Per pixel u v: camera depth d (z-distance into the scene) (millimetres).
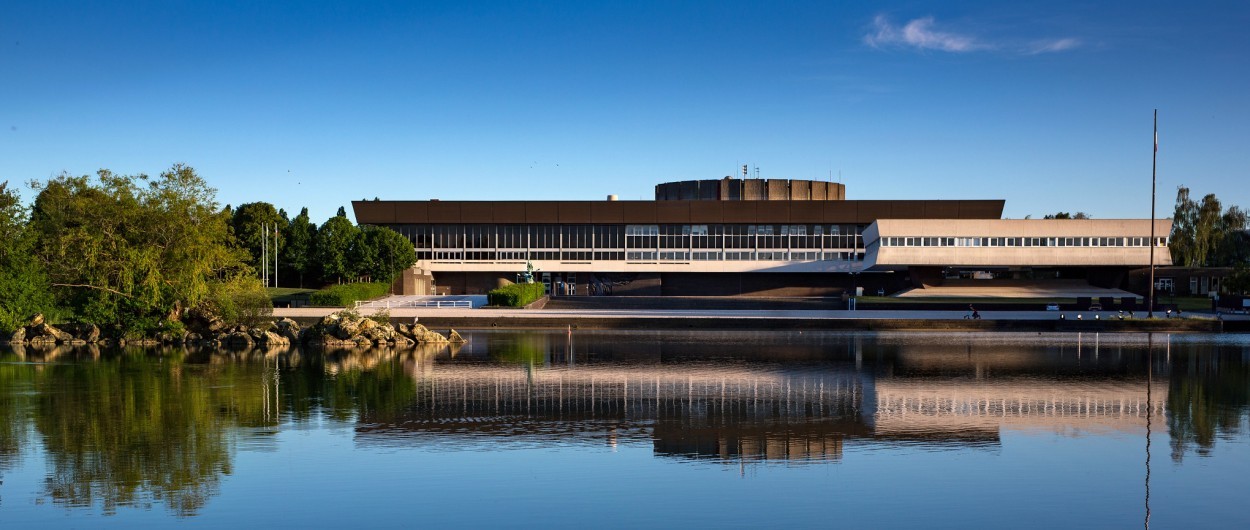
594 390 31109
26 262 54438
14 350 48375
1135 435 23406
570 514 16766
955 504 17391
